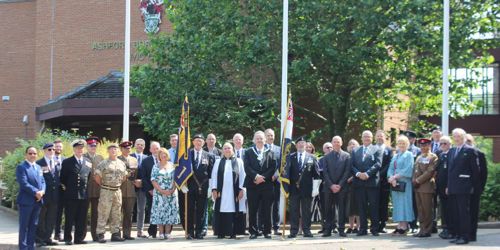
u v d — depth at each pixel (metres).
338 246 13.24
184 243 14.11
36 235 14.27
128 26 18.33
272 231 16.22
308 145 16.00
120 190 14.89
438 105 22.36
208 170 15.22
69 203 14.34
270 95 22.27
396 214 15.09
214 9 21.58
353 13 19.77
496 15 20.34
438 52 19.48
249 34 21.27
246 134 22.70
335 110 22.47
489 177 17.81
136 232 16.73
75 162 14.44
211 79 21.86
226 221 14.98
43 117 29.30
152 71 21.61
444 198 14.47
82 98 26.77
